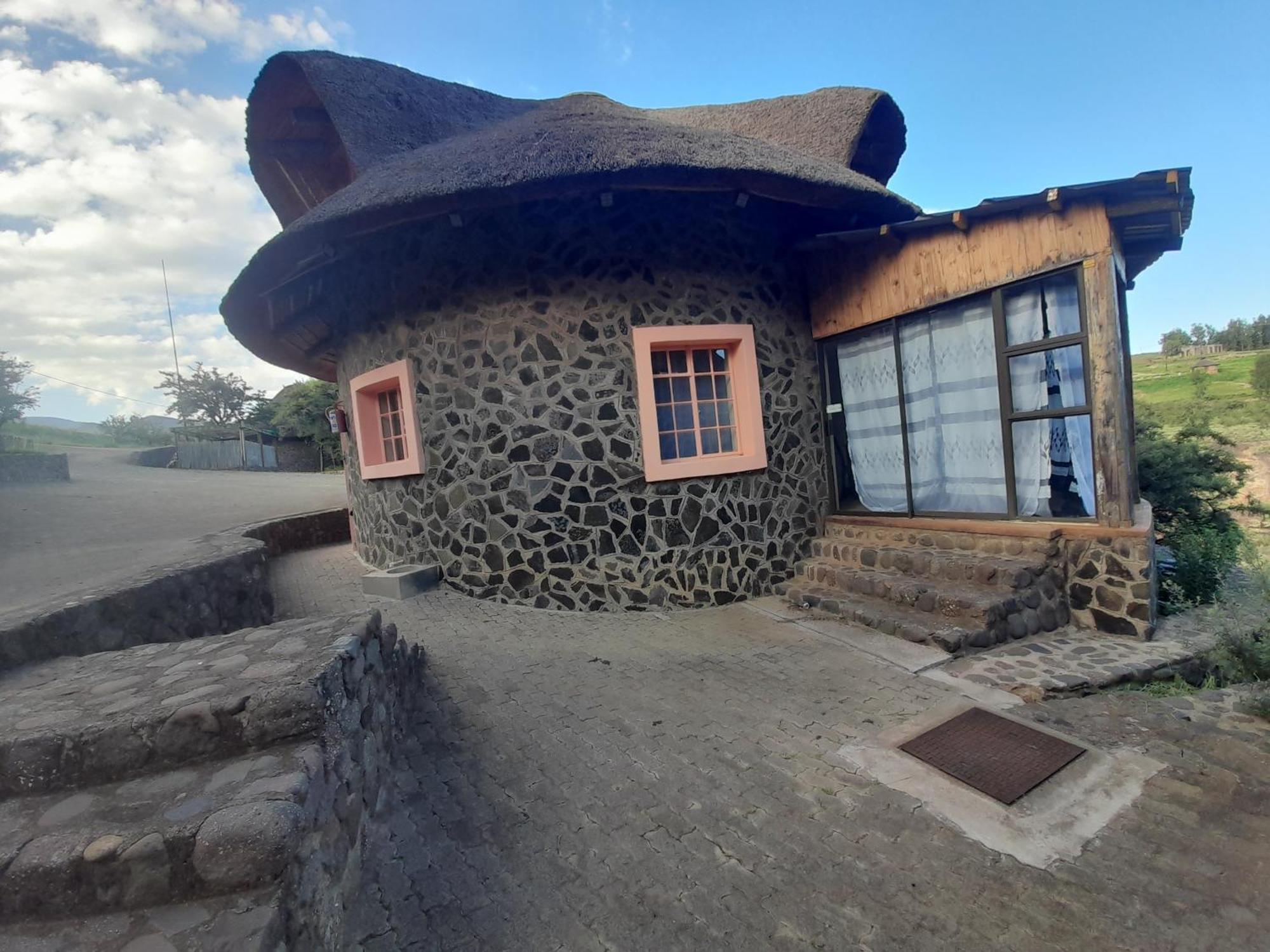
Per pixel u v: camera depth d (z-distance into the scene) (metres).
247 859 1.60
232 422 30.70
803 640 4.60
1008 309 4.82
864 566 5.59
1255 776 2.68
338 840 2.06
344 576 7.27
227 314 6.80
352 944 1.94
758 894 2.19
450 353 5.72
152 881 1.61
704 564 5.64
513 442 5.55
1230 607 3.94
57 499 10.25
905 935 2.01
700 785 2.83
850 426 6.14
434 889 2.20
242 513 10.23
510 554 5.62
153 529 7.74
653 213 5.54
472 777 2.91
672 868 2.32
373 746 2.64
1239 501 8.20
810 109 7.75
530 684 3.93
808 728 3.31
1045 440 4.75
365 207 4.88
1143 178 3.85
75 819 1.75
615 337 5.47
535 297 5.46
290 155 7.98
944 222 4.95
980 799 2.66
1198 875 2.19
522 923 2.07
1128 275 6.04
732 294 5.81
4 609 3.44
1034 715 3.33
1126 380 5.34
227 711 2.03
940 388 5.33
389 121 7.11
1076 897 2.13
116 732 1.97
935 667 3.98
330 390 27.62
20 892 1.60
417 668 3.79
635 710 3.56
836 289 6.00
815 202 5.56
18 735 1.97
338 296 6.64
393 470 6.28
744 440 5.89
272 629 2.92
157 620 3.84
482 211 5.47
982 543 4.99
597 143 5.12
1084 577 4.49
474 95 8.43
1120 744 3.02
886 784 2.80
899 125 8.09
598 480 5.48
